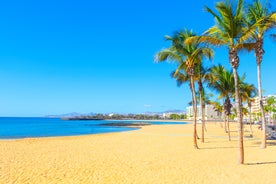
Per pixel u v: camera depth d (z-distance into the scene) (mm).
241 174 9586
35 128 59969
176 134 35312
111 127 68500
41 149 18047
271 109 51594
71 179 9273
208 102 48250
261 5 15648
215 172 10039
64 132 44594
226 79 24609
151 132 40562
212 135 33375
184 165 11703
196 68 19750
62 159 13766
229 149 17281
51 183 8750
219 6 10992
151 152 16344
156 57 17344
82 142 23266
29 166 11773
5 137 31875
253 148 17562
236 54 11281
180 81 22953
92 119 197750
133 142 23219
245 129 56656
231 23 11016
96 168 11266
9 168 11305
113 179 9234
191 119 187125
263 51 16672
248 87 27906
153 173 10141
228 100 25062
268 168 10555
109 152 16484
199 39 12094
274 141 23516
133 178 9352
